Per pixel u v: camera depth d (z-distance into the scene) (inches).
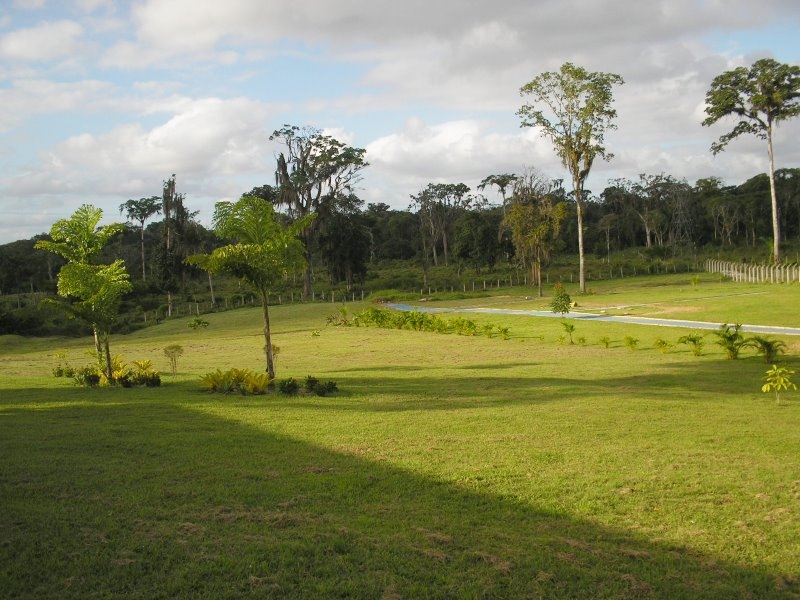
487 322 1504.7
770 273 2066.9
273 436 405.4
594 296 2000.5
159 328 1974.7
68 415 481.7
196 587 191.8
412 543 228.1
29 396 601.0
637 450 369.1
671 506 273.1
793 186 3801.7
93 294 707.4
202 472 312.5
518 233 2330.2
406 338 1270.9
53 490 277.1
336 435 409.7
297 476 309.3
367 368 858.8
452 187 3934.5
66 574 197.0
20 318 2032.5
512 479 309.6
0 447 356.5
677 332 1165.1
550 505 273.7
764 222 3791.8
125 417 471.8
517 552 223.1
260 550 216.8
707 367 791.1
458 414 489.7
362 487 293.7
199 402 555.8
